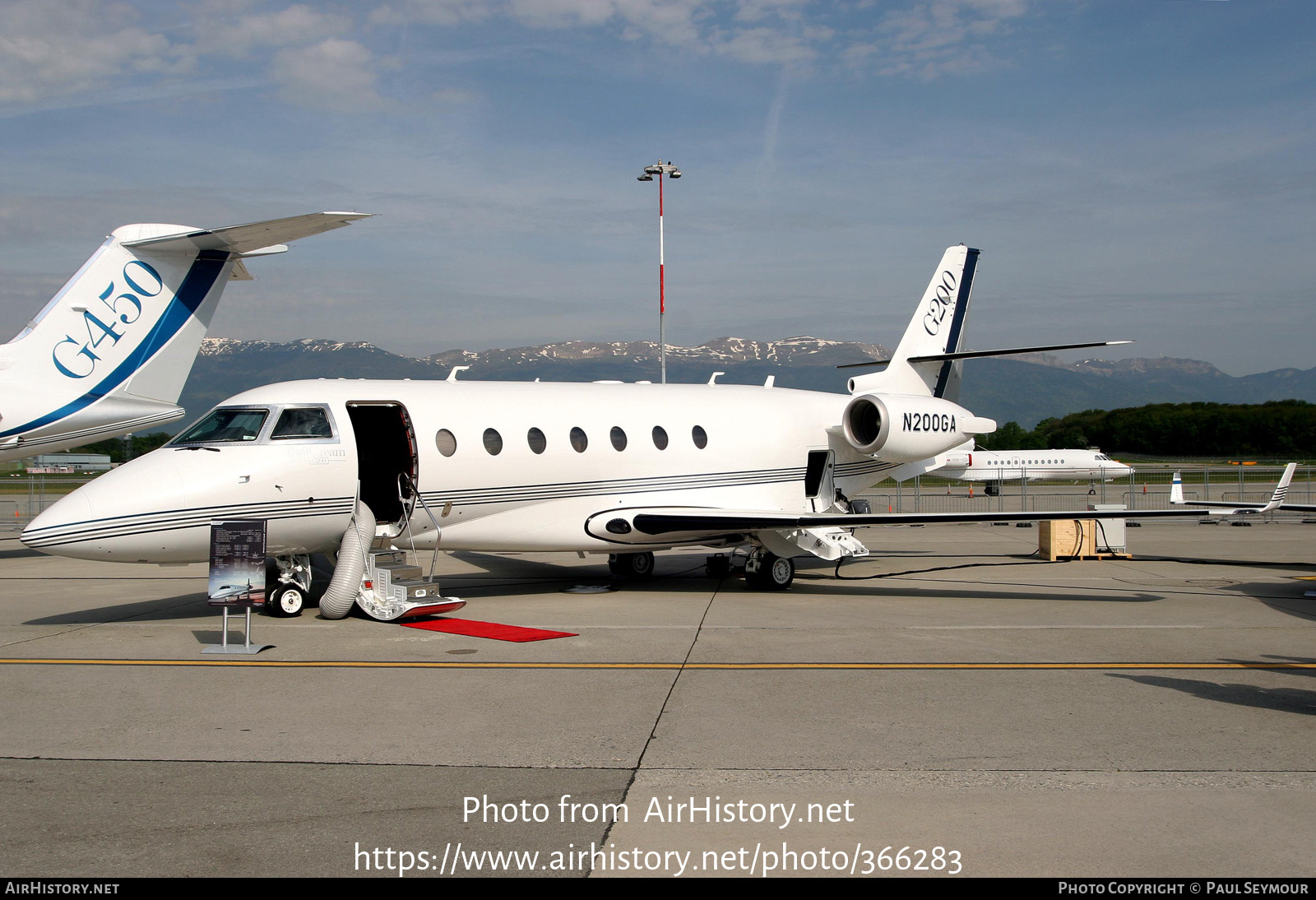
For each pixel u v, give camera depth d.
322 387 13.20
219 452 12.11
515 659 9.75
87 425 16.98
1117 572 18.22
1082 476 52.22
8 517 33.91
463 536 14.02
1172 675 8.95
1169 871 4.69
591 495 14.91
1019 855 4.89
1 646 10.57
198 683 8.70
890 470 19.11
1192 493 45.84
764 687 8.48
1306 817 5.39
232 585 10.06
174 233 17.50
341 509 12.71
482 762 6.38
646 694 8.24
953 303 20.25
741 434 16.73
